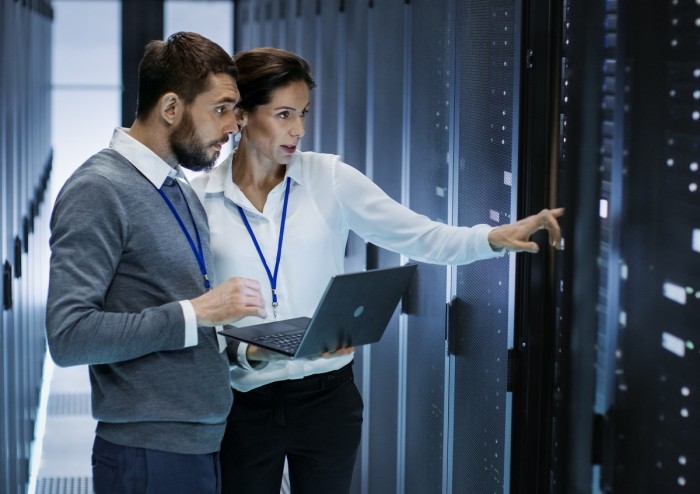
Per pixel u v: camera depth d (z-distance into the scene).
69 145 18.80
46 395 8.36
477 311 3.73
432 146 4.16
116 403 2.93
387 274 2.97
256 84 3.33
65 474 6.66
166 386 2.94
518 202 3.28
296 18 7.19
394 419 4.95
